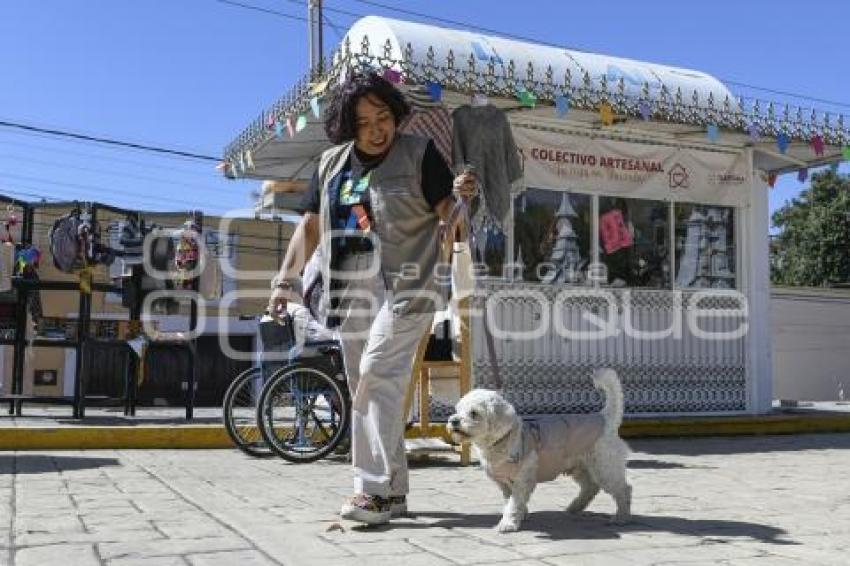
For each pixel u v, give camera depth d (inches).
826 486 238.2
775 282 1592.0
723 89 394.0
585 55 371.2
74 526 163.5
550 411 376.8
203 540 152.0
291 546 148.8
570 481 241.0
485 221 329.7
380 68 297.6
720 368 418.9
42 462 266.2
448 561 140.1
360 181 179.2
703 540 160.6
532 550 149.5
